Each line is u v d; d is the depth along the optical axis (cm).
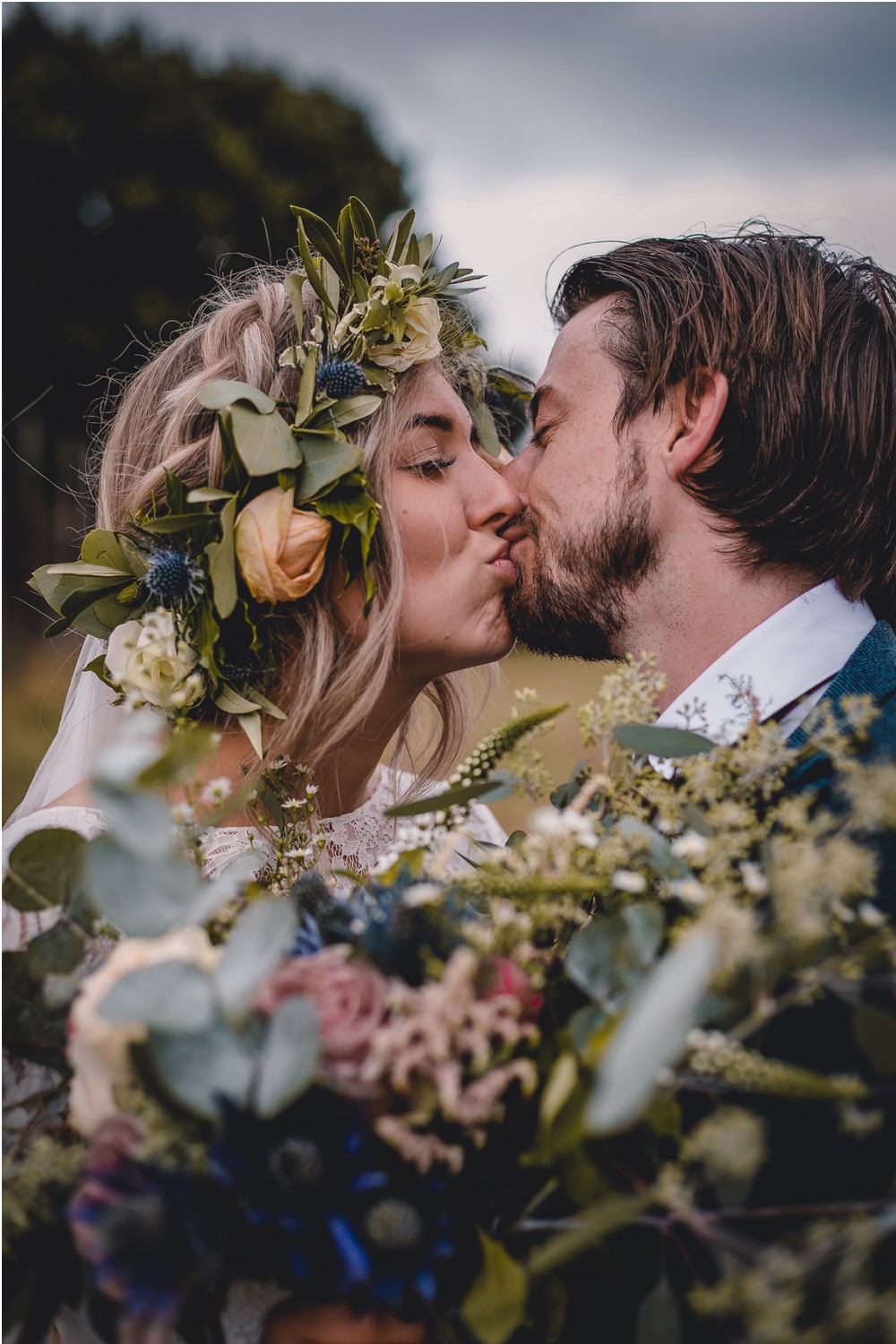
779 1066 88
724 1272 87
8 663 799
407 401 172
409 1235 90
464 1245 101
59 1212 101
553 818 106
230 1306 115
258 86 1432
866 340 169
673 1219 98
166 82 1370
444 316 195
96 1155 90
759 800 127
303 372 162
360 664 166
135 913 93
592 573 176
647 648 177
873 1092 98
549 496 180
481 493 178
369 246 169
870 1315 77
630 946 98
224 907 117
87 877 93
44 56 1360
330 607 168
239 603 160
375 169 1484
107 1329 100
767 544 166
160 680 154
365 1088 90
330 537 163
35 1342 104
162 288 1327
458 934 104
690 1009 77
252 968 89
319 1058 90
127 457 184
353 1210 91
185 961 89
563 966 114
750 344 169
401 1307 98
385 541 166
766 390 167
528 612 183
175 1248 86
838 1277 79
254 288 200
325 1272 94
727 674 159
